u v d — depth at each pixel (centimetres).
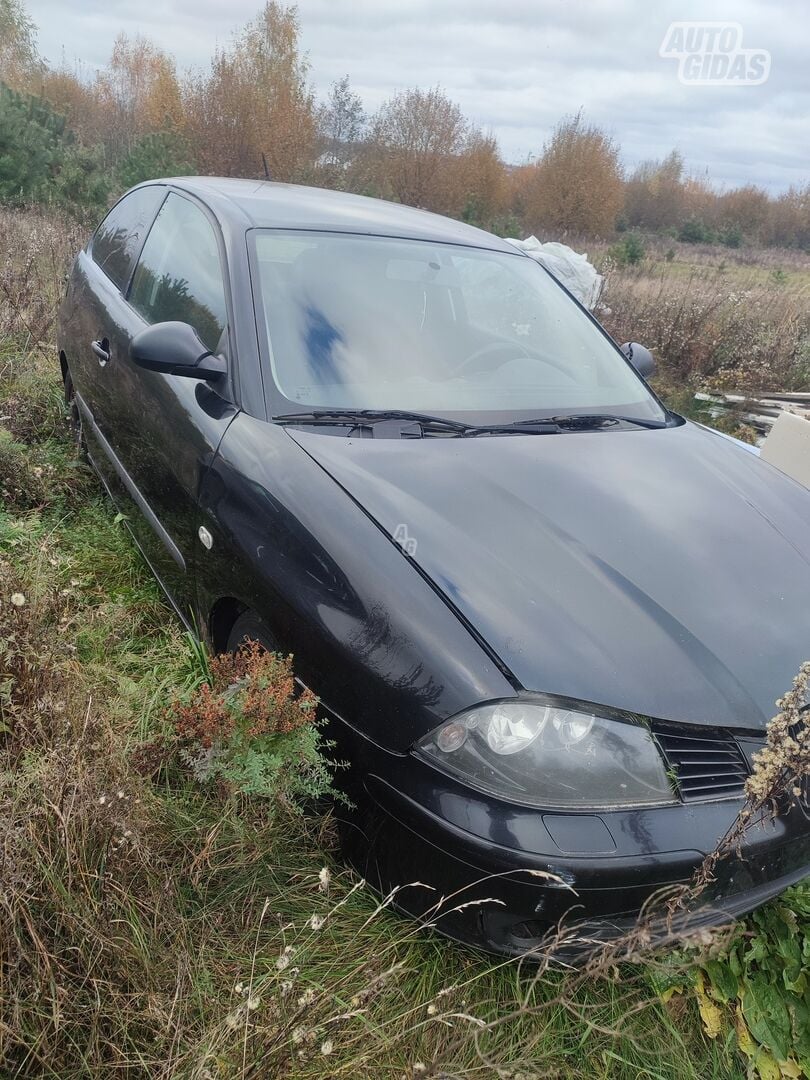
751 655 192
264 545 215
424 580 188
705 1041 191
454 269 321
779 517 254
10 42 3925
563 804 167
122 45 4303
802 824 186
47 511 359
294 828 206
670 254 2847
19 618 203
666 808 172
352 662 186
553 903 166
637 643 185
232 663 210
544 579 196
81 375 393
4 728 186
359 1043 166
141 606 303
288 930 187
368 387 263
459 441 252
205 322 280
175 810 198
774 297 1174
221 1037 150
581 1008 185
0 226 826
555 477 242
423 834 173
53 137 1495
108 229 439
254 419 241
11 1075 146
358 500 208
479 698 170
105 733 193
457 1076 151
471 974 187
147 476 295
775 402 711
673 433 300
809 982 196
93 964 158
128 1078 152
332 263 294
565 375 311
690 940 160
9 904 149
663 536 224
